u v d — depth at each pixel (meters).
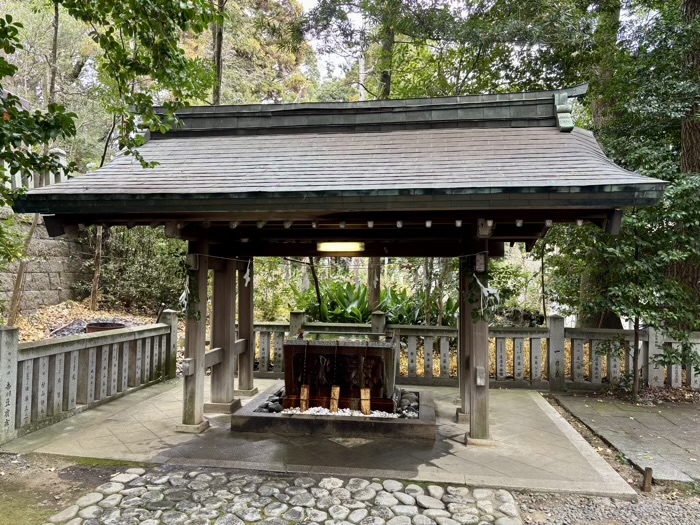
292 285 9.59
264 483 3.16
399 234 4.68
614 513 2.87
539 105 4.17
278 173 3.52
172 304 10.50
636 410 5.14
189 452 3.70
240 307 5.60
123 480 3.17
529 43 7.01
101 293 10.41
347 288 9.05
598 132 6.66
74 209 3.30
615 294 5.54
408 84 8.60
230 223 3.61
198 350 4.25
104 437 4.02
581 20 6.87
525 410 5.04
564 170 3.21
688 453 3.86
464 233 4.35
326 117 4.39
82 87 11.51
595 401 5.52
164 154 4.19
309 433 4.14
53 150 6.86
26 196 3.25
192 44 13.94
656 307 5.45
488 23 7.22
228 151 4.15
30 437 3.96
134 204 3.26
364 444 3.93
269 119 4.47
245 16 14.36
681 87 5.56
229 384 4.99
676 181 5.20
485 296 3.87
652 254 5.58
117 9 3.06
